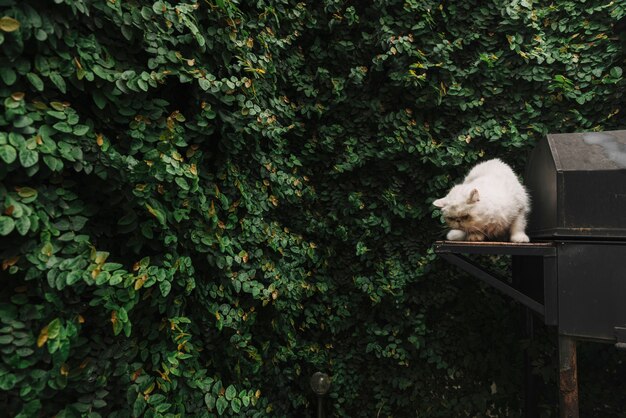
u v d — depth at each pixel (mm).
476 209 2289
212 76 2123
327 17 3428
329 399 3416
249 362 2539
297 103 3473
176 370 1905
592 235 1864
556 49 3047
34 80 1399
